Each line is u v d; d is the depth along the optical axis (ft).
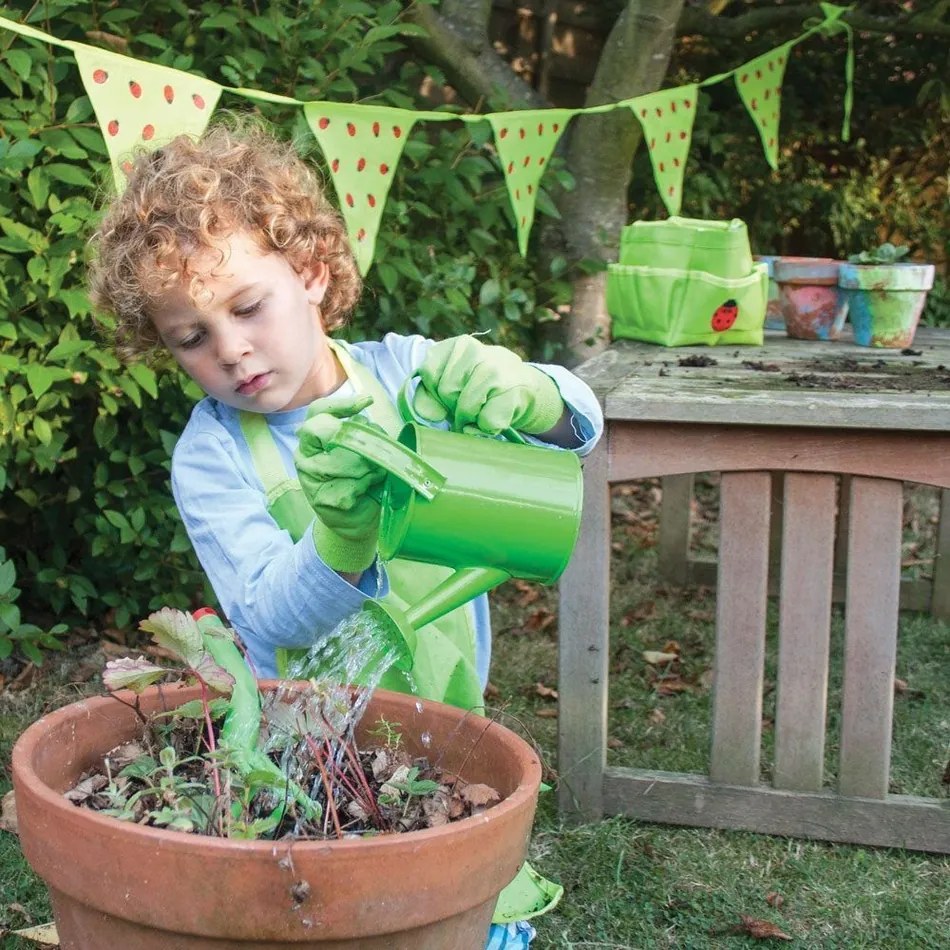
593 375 7.67
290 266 4.58
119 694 4.06
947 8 15.16
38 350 8.72
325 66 10.27
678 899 6.39
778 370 8.04
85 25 8.91
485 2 12.80
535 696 9.24
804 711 7.00
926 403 6.40
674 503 11.73
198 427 4.89
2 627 8.57
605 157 12.75
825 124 18.20
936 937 6.12
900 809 6.93
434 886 3.21
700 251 9.66
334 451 3.64
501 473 3.87
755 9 16.07
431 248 10.73
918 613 11.20
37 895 6.22
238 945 3.13
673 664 9.96
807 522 6.82
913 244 18.98
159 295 4.28
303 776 3.80
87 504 9.98
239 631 4.94
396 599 4.94
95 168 8.37
